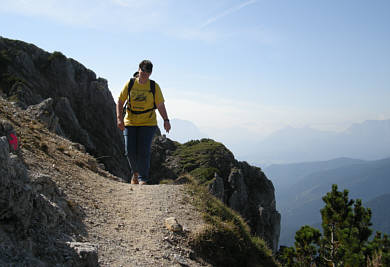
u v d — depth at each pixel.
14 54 62.47
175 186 10.59
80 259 4.21
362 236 13.26
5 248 3.43
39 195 5.02
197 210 9.34
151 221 7.70
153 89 8.84
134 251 6.01
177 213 8.60
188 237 7.57
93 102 67.69
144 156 9.45
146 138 9.21
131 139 9.23
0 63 57.94
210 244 7.75
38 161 7.90
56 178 7.56
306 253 15.26
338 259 13.12
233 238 8.57
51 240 4.34
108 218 7.06
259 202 64.69
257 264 8.67
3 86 50.56
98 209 7.26
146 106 8.97
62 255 4.08
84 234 5.68
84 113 65.50
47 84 63.66
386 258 10.55
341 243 12.48
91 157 12.23
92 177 9.45
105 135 64.81
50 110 21.47
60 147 10.61
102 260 4.96
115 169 58.09
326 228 13.97
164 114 9.15
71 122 53.31
